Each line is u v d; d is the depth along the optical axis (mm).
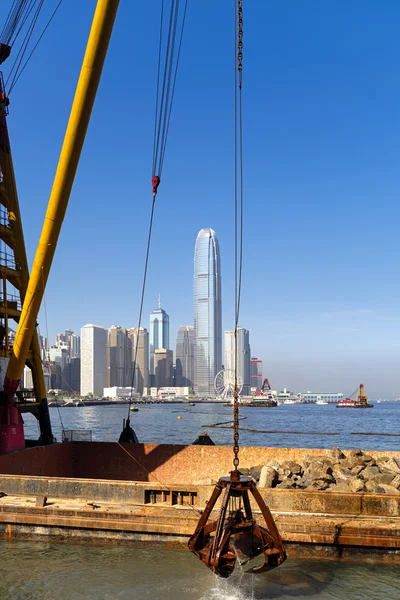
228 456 26688
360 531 16219
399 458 23094
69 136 20750
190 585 14508
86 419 170750
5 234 29250
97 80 19781
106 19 18594
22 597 13797
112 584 14531
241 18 16125
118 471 28344
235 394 14117
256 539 13953
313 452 25484
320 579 14891
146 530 17266
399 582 14719
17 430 26781
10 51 28344
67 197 22375
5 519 18266
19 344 25969
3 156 29109
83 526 17688
